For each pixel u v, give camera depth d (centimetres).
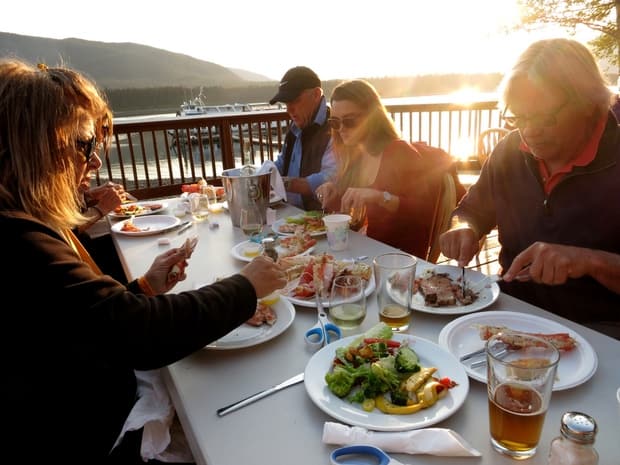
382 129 218
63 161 92
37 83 88
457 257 143
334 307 109
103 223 282
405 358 84
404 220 202
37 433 90
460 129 504
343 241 166
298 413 78
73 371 92
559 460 56
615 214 131
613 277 109
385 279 105
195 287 135
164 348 83
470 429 72
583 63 125
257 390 85
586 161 132
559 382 82
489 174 164
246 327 109
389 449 67
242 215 187
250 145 482
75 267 82
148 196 450
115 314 81
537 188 147
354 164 231
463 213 172
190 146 471
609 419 73
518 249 159
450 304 117
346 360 88
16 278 78
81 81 98
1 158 85
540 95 126
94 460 100
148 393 111
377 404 77
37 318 80
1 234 79
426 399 76
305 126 292
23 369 85
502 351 83
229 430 74
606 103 127
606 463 63
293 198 276
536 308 115
